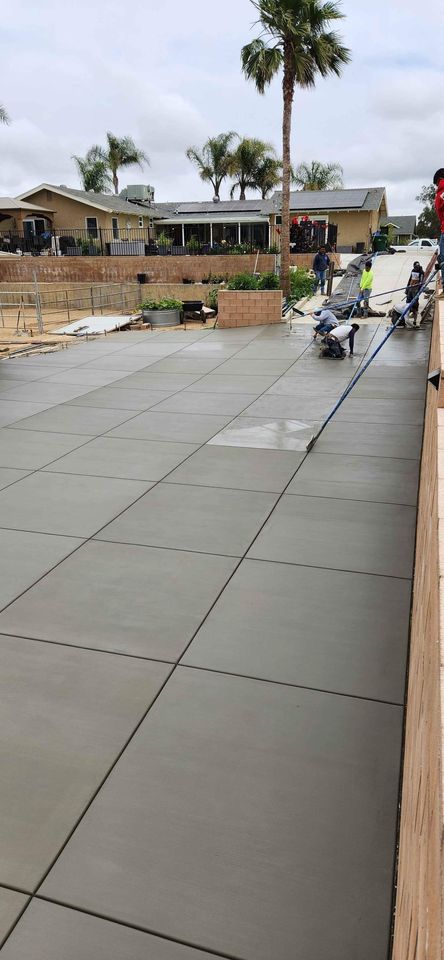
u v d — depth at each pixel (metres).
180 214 46.53
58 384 11.91
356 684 3.77
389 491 6.62
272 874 2.64
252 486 6.82
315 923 2.45
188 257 30.80
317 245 31.59
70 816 2.92
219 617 4.45
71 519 6.06
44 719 3.52
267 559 5.25
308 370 12.64
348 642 4.16
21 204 38.59
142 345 16.31
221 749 3.30
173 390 11.29
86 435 8.70
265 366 13.13
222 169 51.03
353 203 39.47
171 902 2.54
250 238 44.50
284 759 3.23
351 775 3.13
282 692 3.71
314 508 6.23
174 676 3.86
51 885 2.62
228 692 3.71
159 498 6.54
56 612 4.54
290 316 19.06
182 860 2.71
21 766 3.21
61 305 32.22
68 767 3.20
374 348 14.58
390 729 3.42
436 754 1.13
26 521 6.02
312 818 2.89
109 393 11.14
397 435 8.48
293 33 20.22
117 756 3.26
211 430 8.86
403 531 5.71
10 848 2.78
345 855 2.72
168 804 2.98
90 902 2.55
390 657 4.00
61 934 2.44
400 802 2.95
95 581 4.94
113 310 30.30
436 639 1.45
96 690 3.74
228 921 2.47
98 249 34.38
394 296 21.94
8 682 3.81
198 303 21.72
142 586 4.86
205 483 6.92
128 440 8.46
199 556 5.32
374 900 2.53
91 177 49.16
